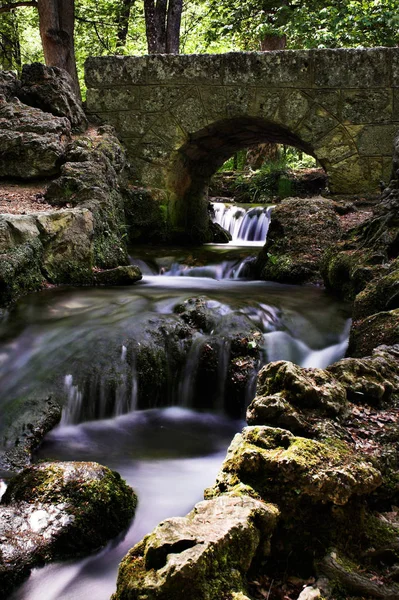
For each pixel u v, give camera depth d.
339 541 2.55
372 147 10.88
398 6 13.33
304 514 2.56
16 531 2.97
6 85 10.62
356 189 11.03
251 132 12.36
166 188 11.56
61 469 3.33
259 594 2.31
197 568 2.05
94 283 7.80
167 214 11.55
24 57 23.41
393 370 3.71
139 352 5.30
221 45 19.25
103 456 4.20
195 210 13.21
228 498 2.49
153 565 2.15
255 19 15.97
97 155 9.77
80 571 2.95
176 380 5.44
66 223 7.60
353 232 7.84
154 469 4.00
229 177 19.83
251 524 2.34
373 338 4.82
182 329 5.63
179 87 11.30
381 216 7.32
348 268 6.94
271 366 3.34
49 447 4.32
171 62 11.26
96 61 11.48
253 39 17.80
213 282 8.51
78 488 3.21
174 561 2.06
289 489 2.56
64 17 12.95
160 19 15.12
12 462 4.01
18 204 8.59
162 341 5.50
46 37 12.71
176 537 2.17
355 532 2.59
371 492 2.74
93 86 11.58
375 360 3.71
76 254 7.65
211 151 12.84
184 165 12.15
